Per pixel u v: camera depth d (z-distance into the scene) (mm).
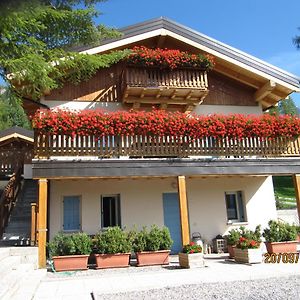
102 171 10875
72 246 9773
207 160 11703
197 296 6551
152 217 13156
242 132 12008
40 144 10602
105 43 12602
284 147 12516
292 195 29422
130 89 12820
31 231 11133
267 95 14875
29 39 7574
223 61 13961
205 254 12742
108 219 13000
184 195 11234
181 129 11484
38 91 9508
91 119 10797
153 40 14461
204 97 13812
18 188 15727
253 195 14109
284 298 6242
